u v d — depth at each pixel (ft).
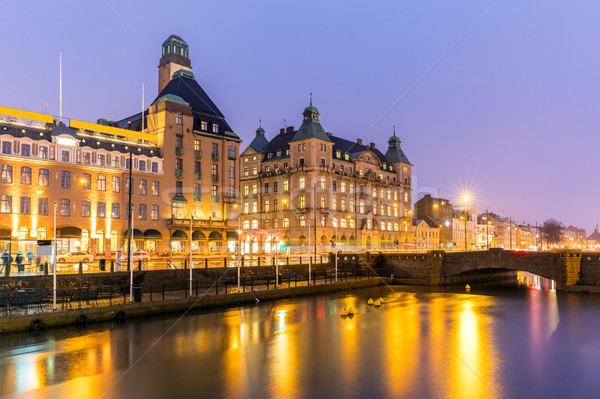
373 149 435.12
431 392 66.64
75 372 73.20
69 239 201.87
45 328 98.02
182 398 63.16
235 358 82.84
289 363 80.33
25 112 197.98
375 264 230.07
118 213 221.66
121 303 112.88
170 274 144.46
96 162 214.48
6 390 65.10
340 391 66.64
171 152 243.81
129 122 279.08
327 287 172.76
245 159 384.68
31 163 194.90
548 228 609.42
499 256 200.03
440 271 213.46
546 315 130.62
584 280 180.55
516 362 82.74
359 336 101.96
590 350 91.56
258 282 168.14
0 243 181.57
